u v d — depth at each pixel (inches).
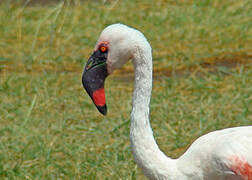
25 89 470.9
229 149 246.7
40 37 606.2
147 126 249.4
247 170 244.5
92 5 689.6
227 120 396.5
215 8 650.8
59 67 529.0
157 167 248.4
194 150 255.6
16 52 564.4
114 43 248.5
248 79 470.0
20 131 397.1
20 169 344.8
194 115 410.9
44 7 689.6
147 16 644.7
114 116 421.4
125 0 698.8
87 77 254.7
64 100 448.8
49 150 365.1
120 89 472.7
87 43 582.2
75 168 345.7
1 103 446.0
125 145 375.2
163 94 449.7
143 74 249.3
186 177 253.3
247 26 598.5
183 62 523.8
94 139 387.2
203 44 567.2
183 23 620.7
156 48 562.3
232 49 553.0
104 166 346.9
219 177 252.1
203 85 462.6
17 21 639.8
